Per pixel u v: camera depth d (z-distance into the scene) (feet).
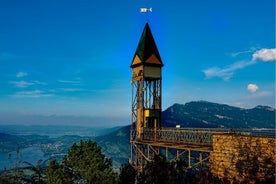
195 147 121.80
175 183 79.30
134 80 187.11
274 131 86.33
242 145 86.99
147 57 181.37
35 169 134.72
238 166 87.04
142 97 180.45
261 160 81.92
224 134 92.68
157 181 81.82
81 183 140.56
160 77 184.96
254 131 93.25
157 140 156.76
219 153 93.71
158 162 84.12
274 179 78.38
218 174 92.32
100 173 128.98
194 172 84.64
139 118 179.93
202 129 130.52
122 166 103.76
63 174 133.18
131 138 182.60
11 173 126.82
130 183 100.73
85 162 143.13
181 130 139.23
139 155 172.96
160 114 182.09
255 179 82.33
